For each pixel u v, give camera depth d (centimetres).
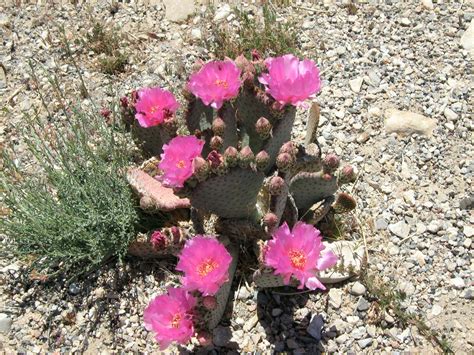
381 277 85
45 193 88
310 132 88
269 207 77
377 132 102
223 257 67
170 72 113
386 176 97
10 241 91
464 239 89
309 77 72
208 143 81
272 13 118
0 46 120
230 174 72
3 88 114
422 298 84
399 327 81
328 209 85
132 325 83
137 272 87
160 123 81
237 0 126
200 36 120
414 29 118
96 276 87
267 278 76
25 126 107
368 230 91
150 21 123
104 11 126
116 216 85
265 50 114
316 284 67
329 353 79
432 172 97
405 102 106
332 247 87
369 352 79
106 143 97
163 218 89
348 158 99
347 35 118
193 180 72
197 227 83
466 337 80
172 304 69
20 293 87
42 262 87
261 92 79
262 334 81
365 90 108
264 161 72
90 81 113
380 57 113
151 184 86
